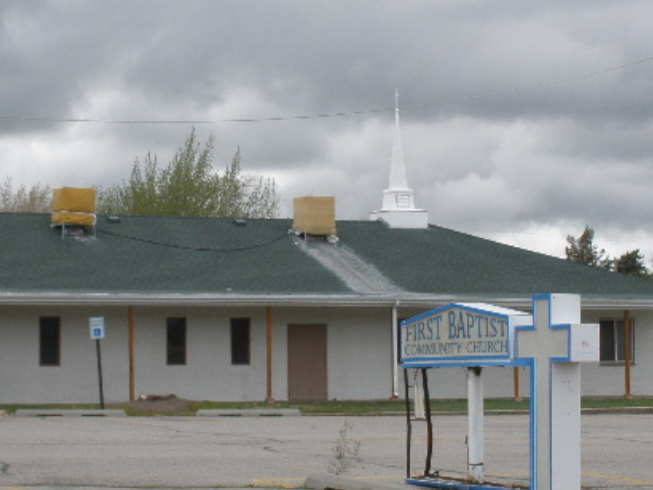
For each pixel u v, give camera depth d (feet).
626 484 54.44
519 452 67.51
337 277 133.80
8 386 120.67
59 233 137.80
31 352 121.49
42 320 122.11
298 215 147.64
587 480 55.83
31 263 128.16
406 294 129.49
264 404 122.01
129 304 120.16
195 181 229.45
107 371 123.34
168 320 126.00
